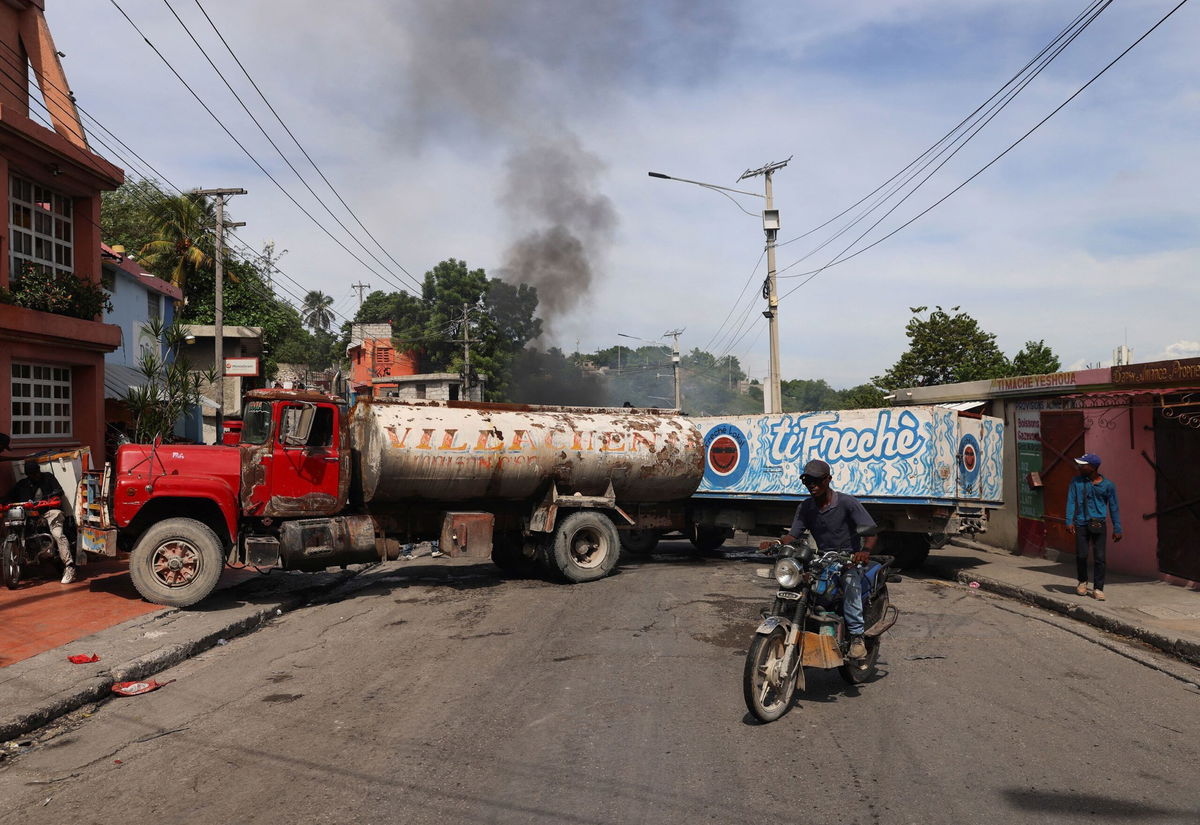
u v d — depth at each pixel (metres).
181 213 32.84
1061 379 12.53
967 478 12.19
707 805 4.08
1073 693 5.99
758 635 5.32
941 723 5.32
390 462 10.41
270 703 5.96
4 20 13.82
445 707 5.72
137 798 4.33
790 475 13.29
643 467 12.58
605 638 7.77
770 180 22.44
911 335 29.30
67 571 10.38
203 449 9.62
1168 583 10.36
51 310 13.08
